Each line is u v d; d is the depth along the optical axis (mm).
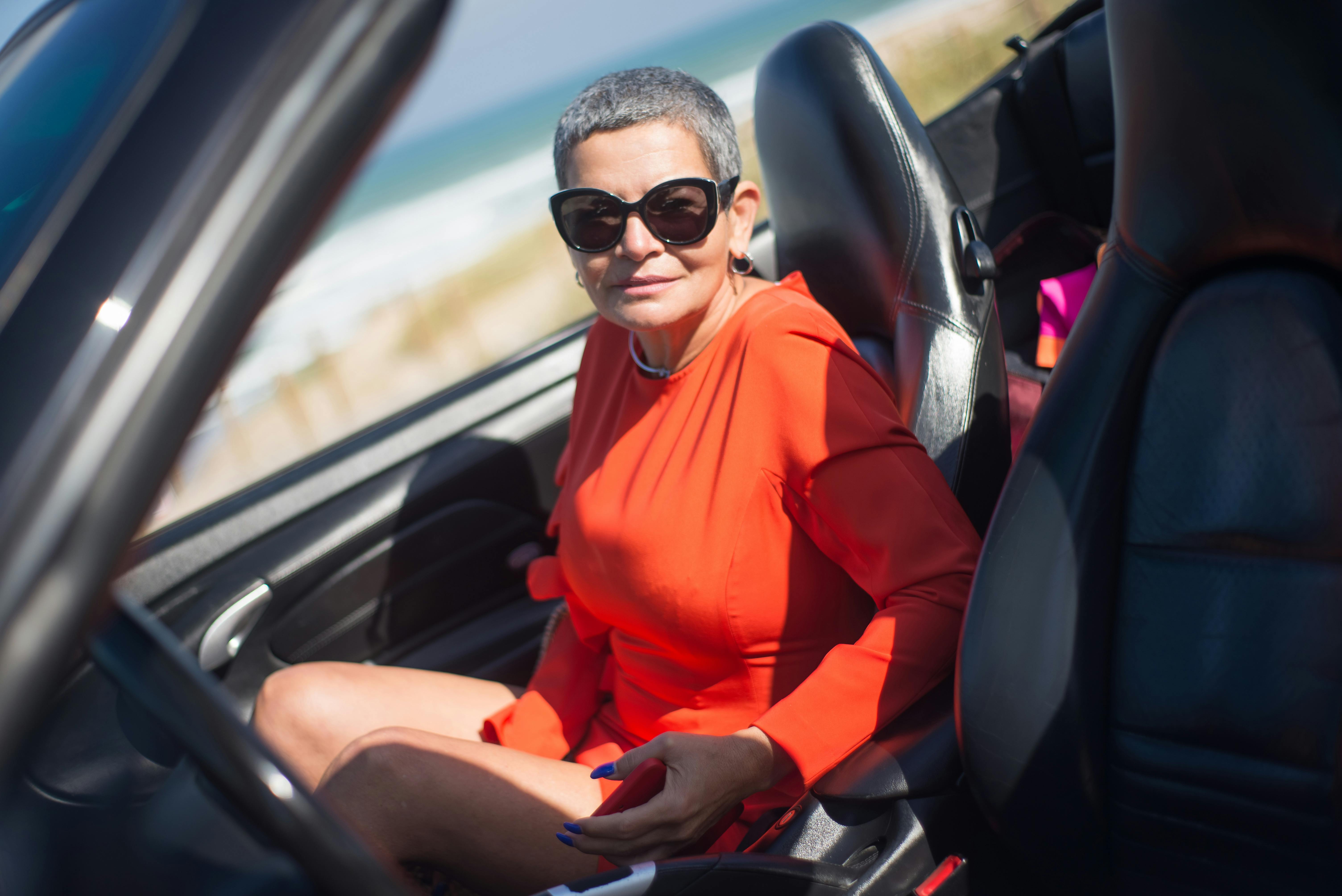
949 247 1497
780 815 1141
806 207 1648
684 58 53312
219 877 539
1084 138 2299
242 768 531
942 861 1032
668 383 1245
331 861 524
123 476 409
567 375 2043
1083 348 1033
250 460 4613
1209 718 901
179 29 497
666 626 1183
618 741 1355
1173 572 941
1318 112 808
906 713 1108
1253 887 899
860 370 1180
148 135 460
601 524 1230
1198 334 943
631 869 909
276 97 439
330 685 1337
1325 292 863
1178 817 936
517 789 1126
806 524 1157
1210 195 909
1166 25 881
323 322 14211
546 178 25500
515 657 1938
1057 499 1005
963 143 2336
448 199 27594
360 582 1826
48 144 634
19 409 417
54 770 551
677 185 1117
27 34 797
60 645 399
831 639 1216
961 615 1097
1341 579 826
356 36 448
